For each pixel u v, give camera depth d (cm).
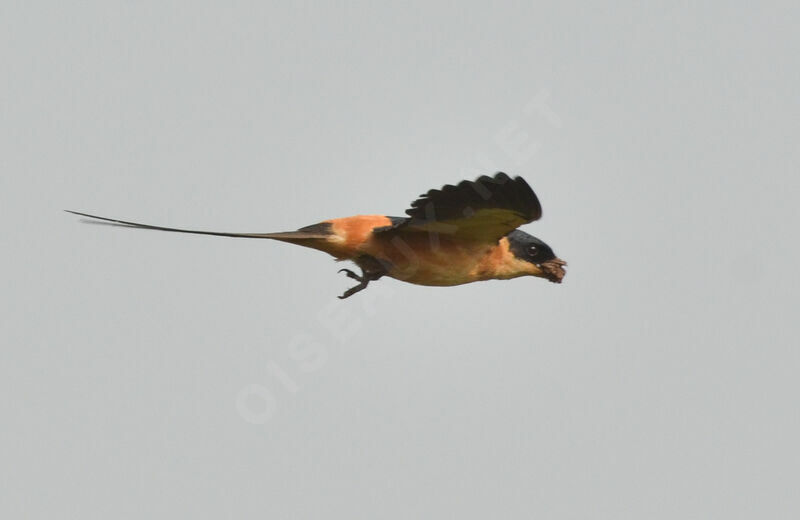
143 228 1803
